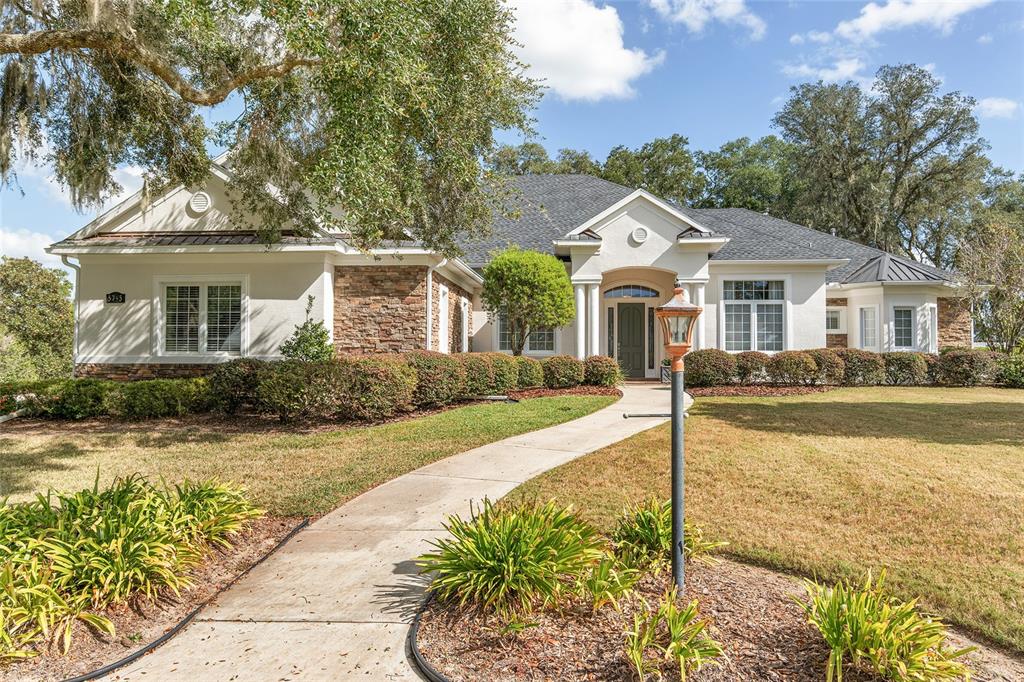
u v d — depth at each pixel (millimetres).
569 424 10062
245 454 7953
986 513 5117
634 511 4457
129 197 13094
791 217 39094
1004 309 17156
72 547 3578
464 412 11305
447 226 10039
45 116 7738
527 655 2912
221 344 12984
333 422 10258
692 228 16109
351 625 3373
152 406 10781
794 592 3688
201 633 3322
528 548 3361
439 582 3381
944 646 3150
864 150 35406
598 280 16359
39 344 23062
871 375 15680
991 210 34812
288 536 4852
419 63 6363
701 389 14773
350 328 13398
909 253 38656
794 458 7074
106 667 2951
